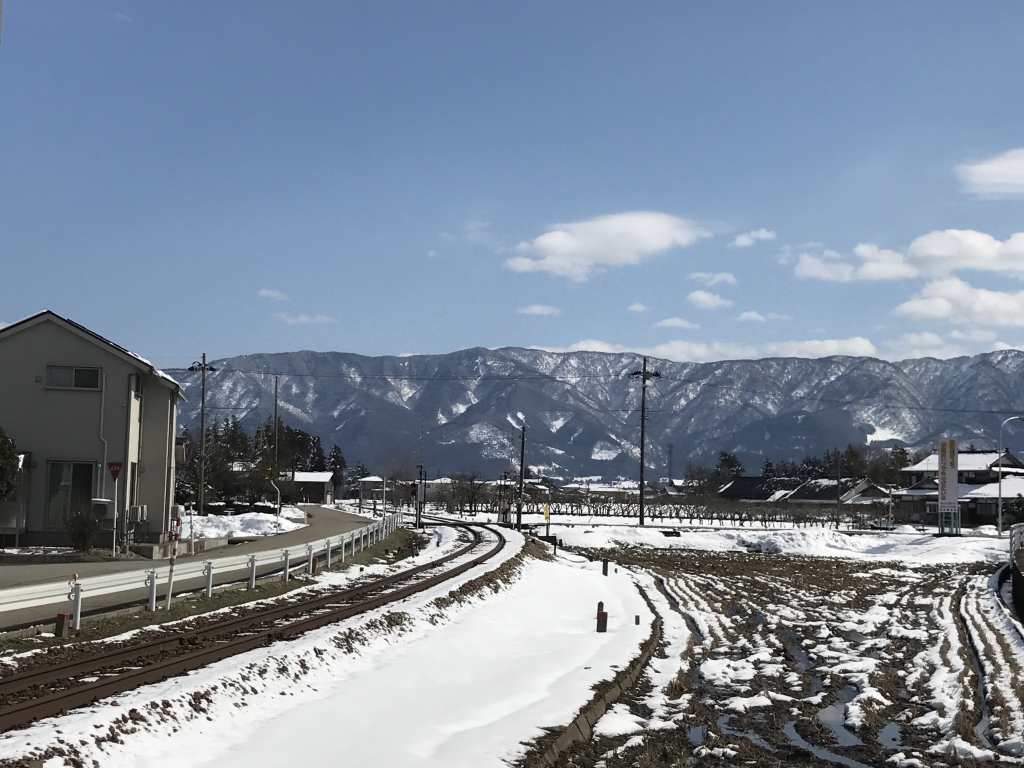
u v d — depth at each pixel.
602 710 14.88
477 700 14.23
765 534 67.94
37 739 9.28
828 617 28.72
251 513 60.53
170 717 11.02
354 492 150.25
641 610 28.00
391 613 20.58
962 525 93.75
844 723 14.98
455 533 58.66
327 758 10.56
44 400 34.41
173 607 20.41
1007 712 14.97
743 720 15.08
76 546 31.84
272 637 16.80
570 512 102.75
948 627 26.27
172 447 37.59
